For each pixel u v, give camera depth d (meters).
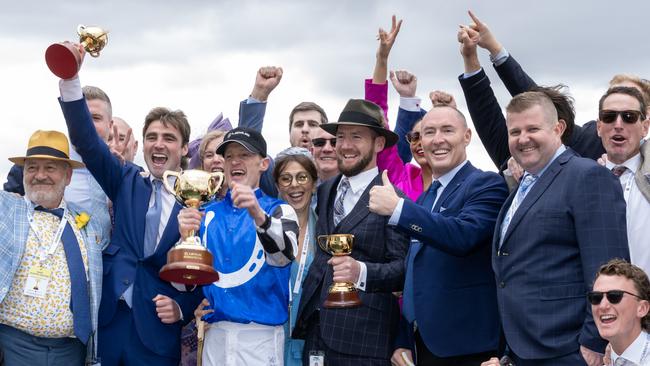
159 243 6.75
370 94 8.18
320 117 8.51
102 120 7.71
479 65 6.93
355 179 6.66
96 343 6.71
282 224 6.12
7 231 6.44
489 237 5.99
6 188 7.48
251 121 7.75
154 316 6.72
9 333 6.43
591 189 5.33
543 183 5.54
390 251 6.29
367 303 6.31
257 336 6.28
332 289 6.06
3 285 6.32
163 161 7.03
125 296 6.74
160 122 7.06
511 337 5.48
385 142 6.74
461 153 6.37
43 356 6.48
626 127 6.18
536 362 5.37
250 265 6.32
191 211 6.11
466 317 6.03
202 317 6.38
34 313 6.39
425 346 6.27
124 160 7.50
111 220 7.37
